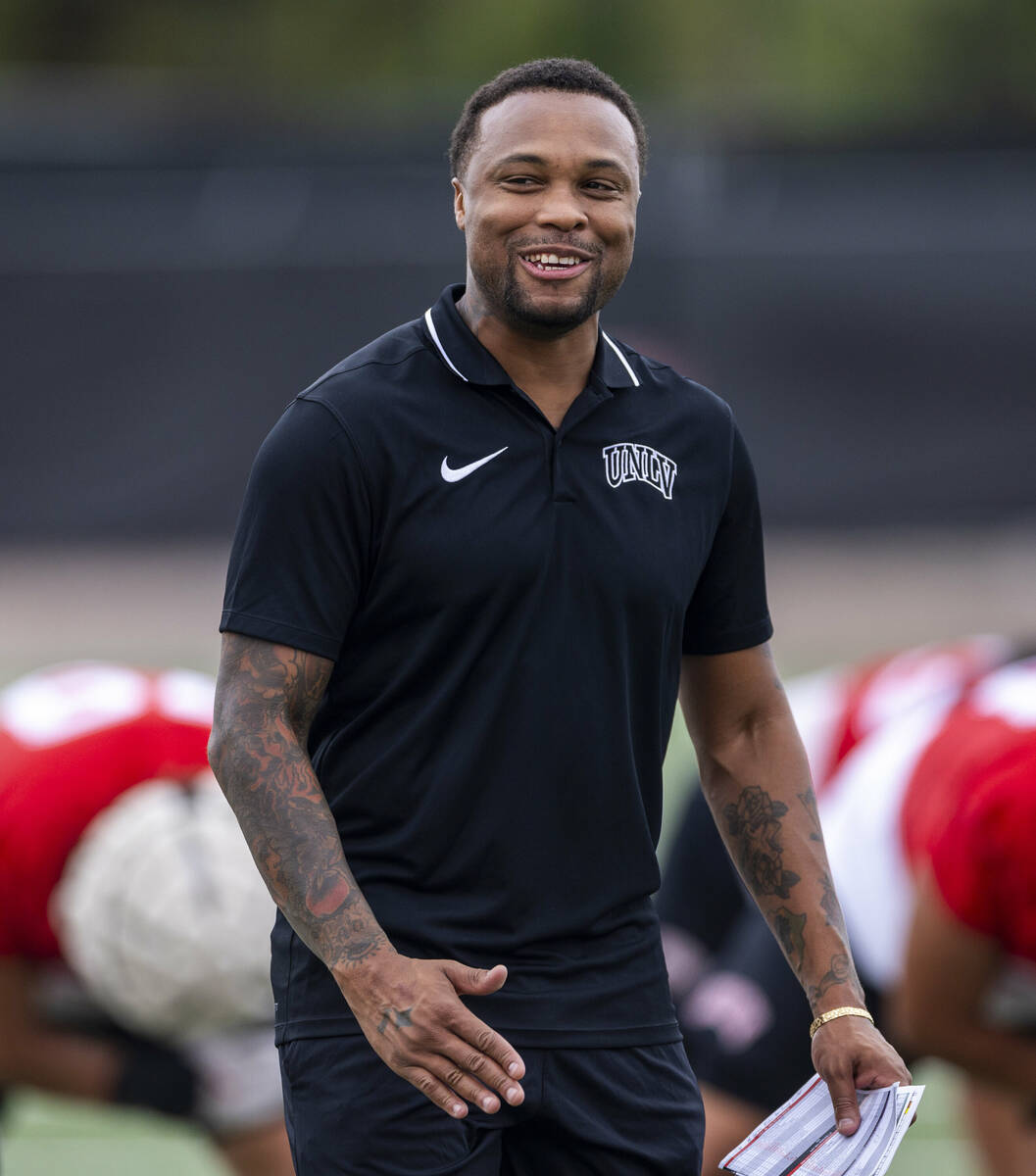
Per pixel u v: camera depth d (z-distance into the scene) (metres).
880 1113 8.28
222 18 84.12
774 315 51.03
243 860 12.62
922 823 12.67
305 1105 8.48
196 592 47.47
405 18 82.38
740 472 9.34
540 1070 8.38
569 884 8.52
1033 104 61.03
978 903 12.01
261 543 8.37
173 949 12.35
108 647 41.00
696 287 50.94
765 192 50.91
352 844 8.55
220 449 50.75
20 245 50.03
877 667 14.94
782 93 80.75
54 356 50.28
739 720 9.65
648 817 8.95
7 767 12.77
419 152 50.78
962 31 81.19
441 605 8.33
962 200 50.78
